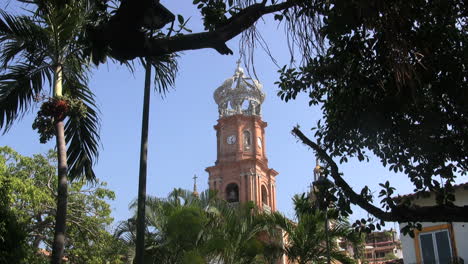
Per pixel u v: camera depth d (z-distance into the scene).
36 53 12.27
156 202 21.75
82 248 29.58
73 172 12.95
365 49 8.22
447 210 8.05
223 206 22.72
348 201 9.59
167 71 12.40
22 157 30.09
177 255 20.47
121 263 29.11
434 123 9.14
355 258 22.64
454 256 20.83
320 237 21.28
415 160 10.05
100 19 7.34
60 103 11.82
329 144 11.12
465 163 9.58
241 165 53.62
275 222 22.09
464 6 8.03
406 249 22.75
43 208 28.88
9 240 13.05
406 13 5.49
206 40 5.19
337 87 10.09
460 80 8.72
